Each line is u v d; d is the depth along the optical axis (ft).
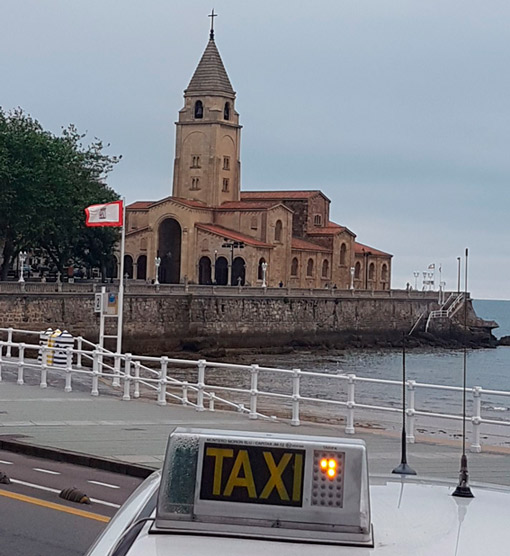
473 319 477.36
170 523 11.66
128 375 99.04
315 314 436.35
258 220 469.57
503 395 70.49
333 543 11.54
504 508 13.70
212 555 11.16
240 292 396.78
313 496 11.59
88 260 395.14
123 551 11.60
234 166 501.56
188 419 84.12
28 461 62.80
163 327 358.43
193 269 463.01
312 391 203.21
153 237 471.62
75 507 47.03
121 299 128.88
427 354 403.13
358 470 11.63
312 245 504.84
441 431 111.24
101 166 375.86
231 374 263.49
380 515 13.03
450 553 11.57
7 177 310.65
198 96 493.77
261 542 11.48
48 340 135.13
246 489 11.61
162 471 12.08
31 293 303.68
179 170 494.18
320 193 527.40
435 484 15.15
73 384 112.88
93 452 63.57
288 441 11.70
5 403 92.32
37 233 329.52
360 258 549.13
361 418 122.83
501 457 68.08
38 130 336.49
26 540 39.83
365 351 433.07
